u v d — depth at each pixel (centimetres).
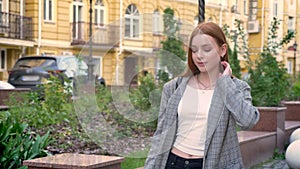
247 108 300
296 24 3494
